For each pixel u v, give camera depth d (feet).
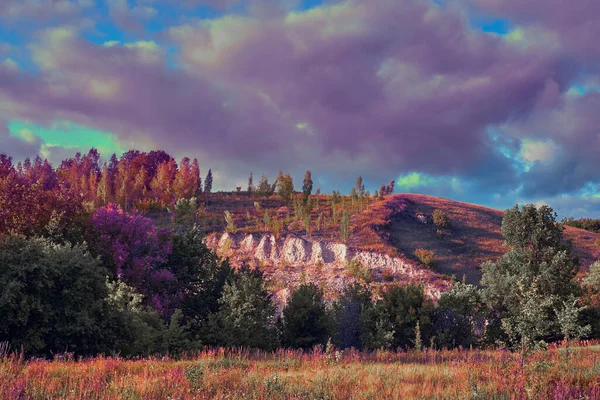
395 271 238.89
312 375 43.32
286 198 359.05
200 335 93.35
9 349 58.03
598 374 36.96
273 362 57.06
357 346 118.93
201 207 322.34
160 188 373.20
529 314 102.47
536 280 113.29
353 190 354.74
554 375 35.96
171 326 78.07
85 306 67.72
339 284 215.92
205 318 108.88
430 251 269.64
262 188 398.21
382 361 63.87
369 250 256.93
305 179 380.58
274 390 33.96
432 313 122.11
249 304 95.55
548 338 107.55
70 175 361.92
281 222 292.61
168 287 112.98
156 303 104.63
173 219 300.40
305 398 32.22
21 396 30.53
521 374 35.55
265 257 258.57
